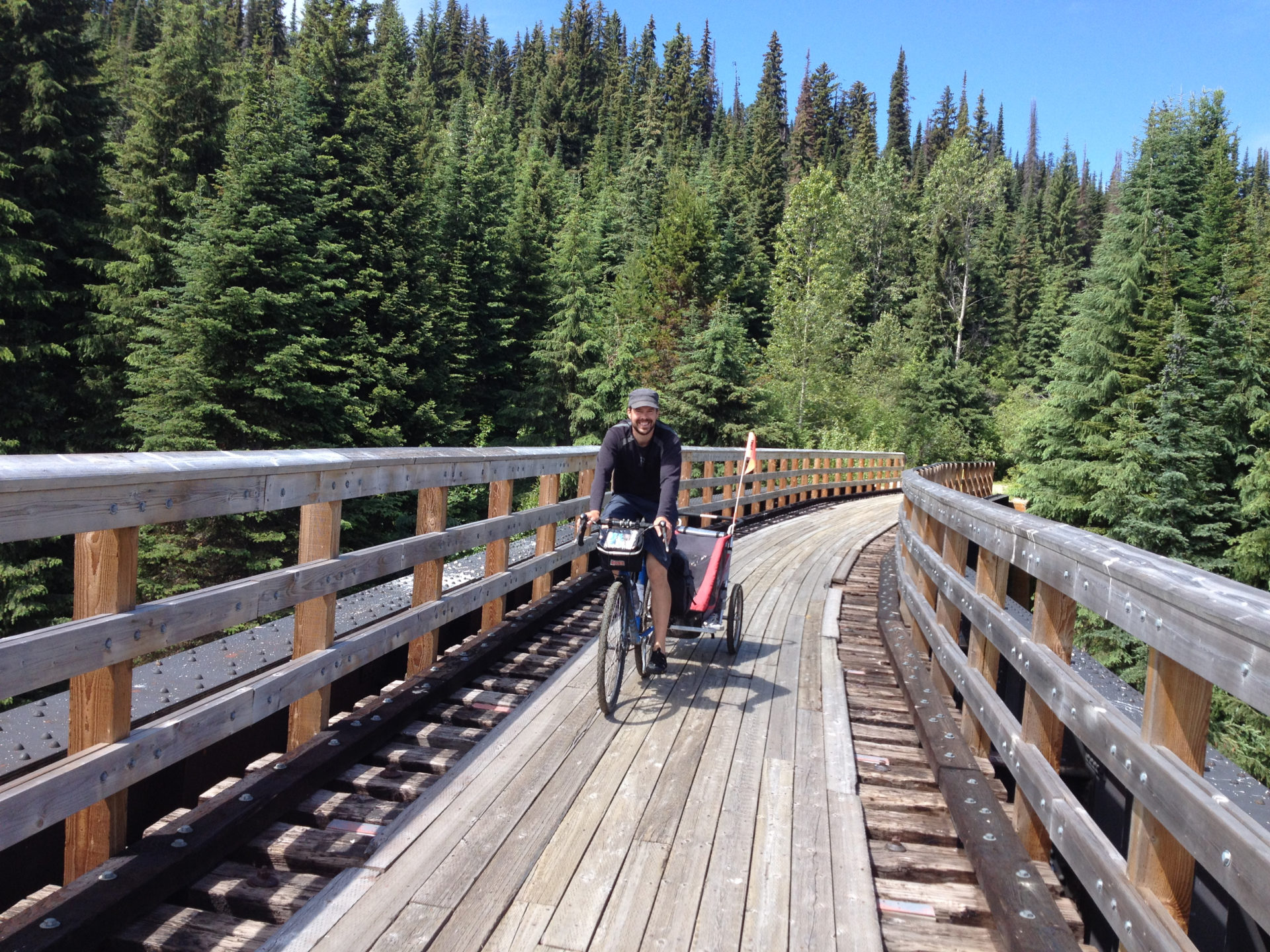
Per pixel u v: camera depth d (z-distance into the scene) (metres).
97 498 2.41
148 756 2.66
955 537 4.76
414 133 31.22
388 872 2.94
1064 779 3.88
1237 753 16.64
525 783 3.68
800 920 2.75
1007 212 95.88
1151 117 29.33
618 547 4.38
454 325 30.83
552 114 109.81
